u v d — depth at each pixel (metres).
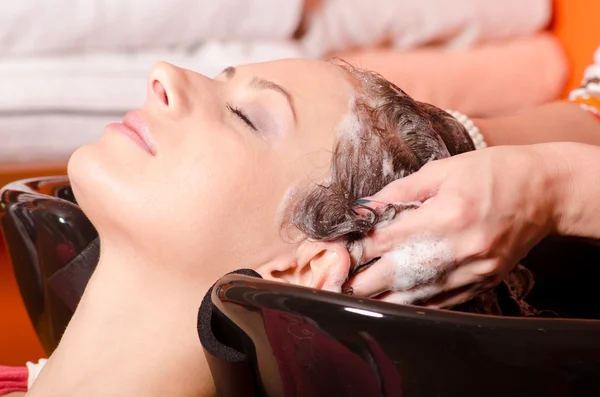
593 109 1.58
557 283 1.21
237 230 0.98
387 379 0.78
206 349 0.84
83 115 1.83
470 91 2.10
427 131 1.09
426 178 0.98
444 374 0.76
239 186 0.98
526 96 2.17
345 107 1.05
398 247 0.96
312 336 0.78
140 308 1.00
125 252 1.01
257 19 1.90
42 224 1.26
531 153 1.04
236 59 1.88
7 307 1.85
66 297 1.28
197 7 1.83
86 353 1.00
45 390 1.00
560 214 1.05
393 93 1.10
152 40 1.86
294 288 0.79
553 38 2.24
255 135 1.01
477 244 0.95
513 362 0.75
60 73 1.79
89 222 1.27
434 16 2.08
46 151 1.84
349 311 0.77
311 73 1.07
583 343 0.75
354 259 0.98
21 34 1.75
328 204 0.99
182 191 0.96
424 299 0.98
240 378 0.84
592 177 1.06
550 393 0.76
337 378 0.79
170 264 0.98
